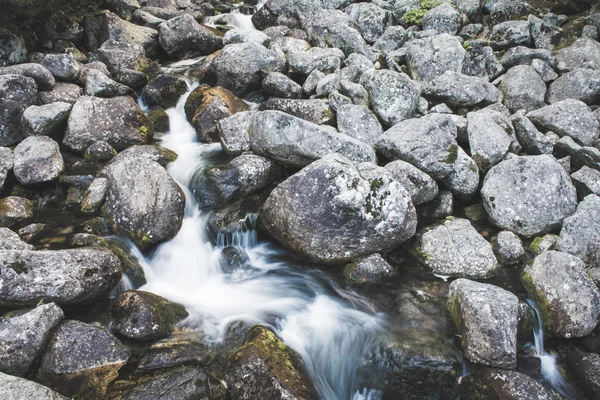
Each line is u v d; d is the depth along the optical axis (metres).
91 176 2.86
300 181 2.44
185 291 2.40
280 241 2.60
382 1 5.30
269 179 2.94
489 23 4.63
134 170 2.61
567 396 1.97
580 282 2.22
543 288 2.28
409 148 2.89
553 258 2.33
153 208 2.53
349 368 2.08
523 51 3.92
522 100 3.60
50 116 3.06
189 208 2.78
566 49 3.95
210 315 2.24
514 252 2.59
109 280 2.16
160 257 2.51
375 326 2.20
